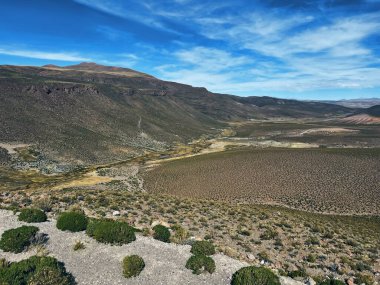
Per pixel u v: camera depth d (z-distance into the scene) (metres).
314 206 58.09
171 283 14.45
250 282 13.95
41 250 16.28
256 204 58.72
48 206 25.36
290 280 15.72
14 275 13.16
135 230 20.23
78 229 18.89
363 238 30.00
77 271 14.92
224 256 17.38
